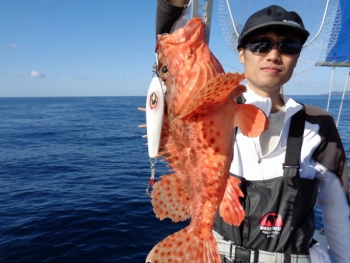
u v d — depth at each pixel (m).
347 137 17.88
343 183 2.21
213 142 1.53
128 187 10.59
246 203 2.08
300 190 2.04
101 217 7.58
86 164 15.10
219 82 1.22
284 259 2.04
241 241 2.11
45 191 10.05
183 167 1.67
